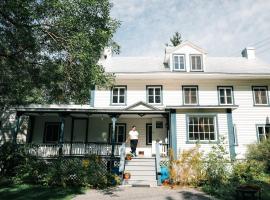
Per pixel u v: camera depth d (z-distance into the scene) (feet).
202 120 62.44
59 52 39.55
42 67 42.57
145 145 70.03
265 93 72.84
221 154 54.08
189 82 73.00
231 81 73.26
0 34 40.11
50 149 61.62
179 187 47.29
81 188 44.75
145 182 51.42
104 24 38.58
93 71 36.73
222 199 36.76
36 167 49.98
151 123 71.51
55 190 42.16
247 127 70.03
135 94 72.49
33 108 62.90
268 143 57.41
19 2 33.06
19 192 39.81
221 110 62.39
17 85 48.42
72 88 43.16
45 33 38.04
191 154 56.90
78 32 36.42
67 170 47.19
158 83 73.00
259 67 78.54
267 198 36.40
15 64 44.34
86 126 72.38
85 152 61.36
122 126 72.13
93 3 35.06
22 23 36.94
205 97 72.02
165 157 59.21
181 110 62.75
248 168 51.44
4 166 53.06
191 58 74.95
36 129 72.49
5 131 70.03
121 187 47.16
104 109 62.90
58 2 33.53
